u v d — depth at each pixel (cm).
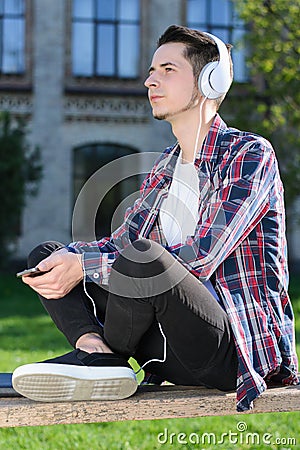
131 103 4128
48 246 619
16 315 2277
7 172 3294
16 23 4097
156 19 4138
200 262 543
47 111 4088
